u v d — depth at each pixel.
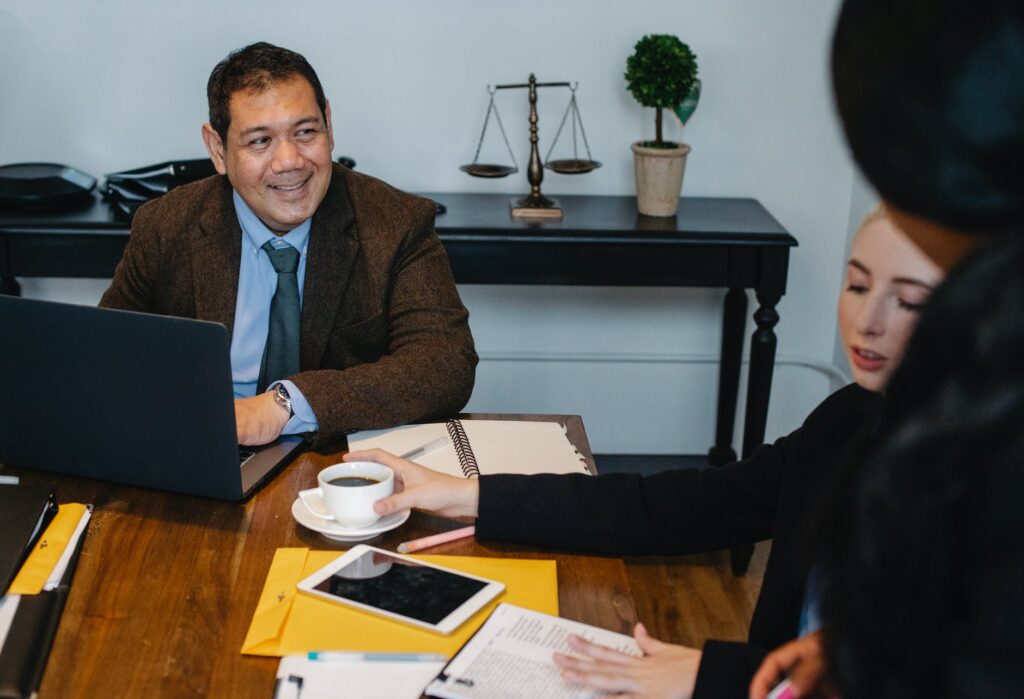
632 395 3.21
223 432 1.30
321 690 0.98
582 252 2.58
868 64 0.52
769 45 2.91
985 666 0.52
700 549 1.31
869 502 0.57
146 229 1.90
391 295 1.84
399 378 1.61
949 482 0.53
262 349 1.88
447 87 2.91
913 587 0.55
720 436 3.12
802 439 1.16
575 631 1.08
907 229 0.56
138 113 2.90
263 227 1.84
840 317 0.94
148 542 1.25
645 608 2.48
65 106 2.88
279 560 1.21
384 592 1.14
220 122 1.74
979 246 0.52
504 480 1.31
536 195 2.71
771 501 1.29
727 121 2.97
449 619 1.09
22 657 1.01
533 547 1.28
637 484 1.32
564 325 3.13
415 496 1.29
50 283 3.03
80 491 1.38
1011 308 0.50
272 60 1.73
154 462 1.36
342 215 1.83
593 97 2.94
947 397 0.53
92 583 1.16
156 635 1.07
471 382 1.74
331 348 1.84
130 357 1.30
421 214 1.87
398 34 2.87
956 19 0.49
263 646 1.05
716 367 3.18
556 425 1.60
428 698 0.98
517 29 2.88
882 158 0.52
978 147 0.49
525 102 2.93
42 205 2.61
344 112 2.93
